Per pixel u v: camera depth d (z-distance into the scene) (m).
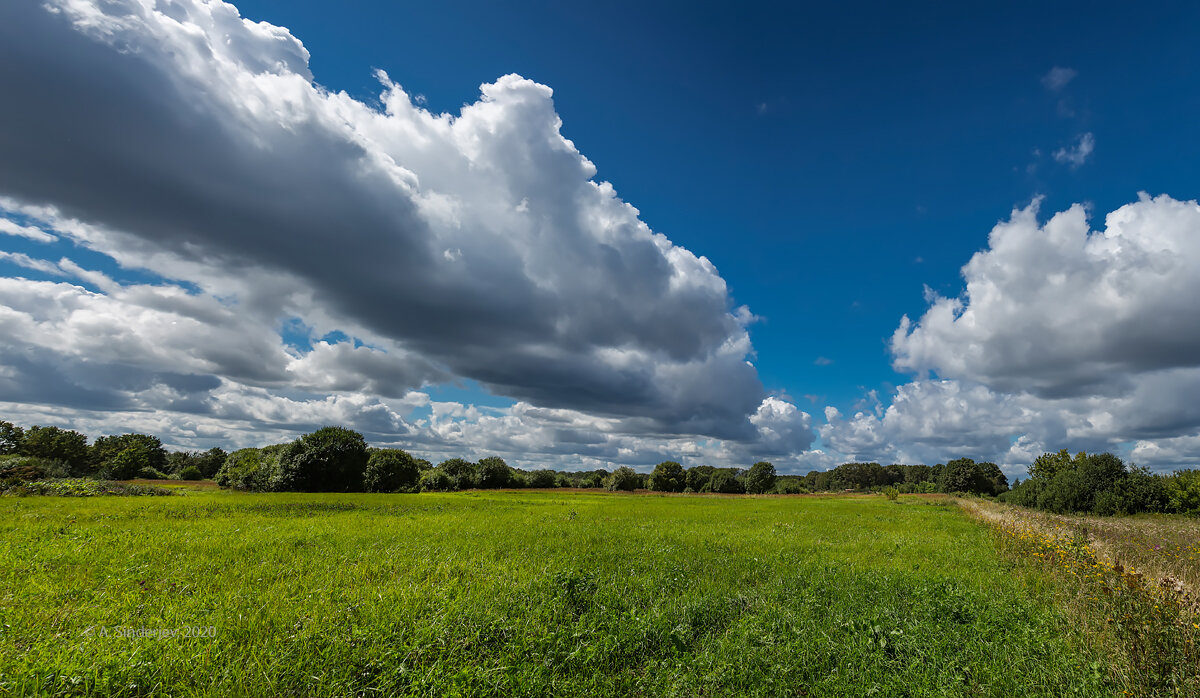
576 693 5.30
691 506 37.09
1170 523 26.78
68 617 6.25
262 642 5.74
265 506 23.66
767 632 7.25
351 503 26.88
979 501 52.31
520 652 5.99
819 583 10.16
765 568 11.90
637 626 7.06
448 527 17.48
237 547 11.77
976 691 5.69
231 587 8.17
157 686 4.54
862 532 20.59
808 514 29.95
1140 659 6.01
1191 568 12.57
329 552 11.68
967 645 6.89
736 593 9.34
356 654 5.45
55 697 4.24
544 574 9.61
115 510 19.62
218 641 5.47
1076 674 5.94
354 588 8.39
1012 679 5.84
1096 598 8.57
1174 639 6.14
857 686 5.70
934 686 5.73
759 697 5.45
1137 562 12.78
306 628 6.09
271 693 4.69
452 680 5.09
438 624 6.38
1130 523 26.48
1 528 14.09
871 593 9.59
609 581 9.75
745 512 31.02
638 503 39.53
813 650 6.65
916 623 7.59
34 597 7.07
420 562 10.60
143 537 13.09
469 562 10.91
